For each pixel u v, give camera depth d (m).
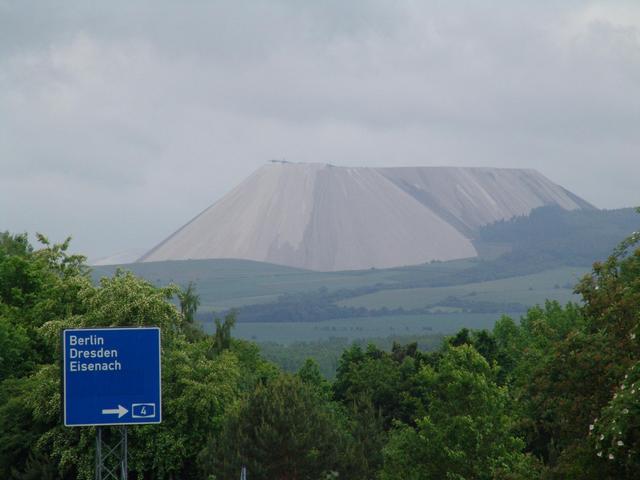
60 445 71.56
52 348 86.25
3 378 83.00
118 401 47.66
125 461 49.91
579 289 40.75
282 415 67.00
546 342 84.56
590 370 37.81
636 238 41.78
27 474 71.88
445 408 58.19
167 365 73.12
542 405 40.59
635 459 32.62
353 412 89.56
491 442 55.59
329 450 68.75
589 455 34.69
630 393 31.77
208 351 94.44
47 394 72.19
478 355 60.34
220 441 67.44
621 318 38.31
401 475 57.31
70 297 83.44
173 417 71.56
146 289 76.75
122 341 47.75
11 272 95.56
